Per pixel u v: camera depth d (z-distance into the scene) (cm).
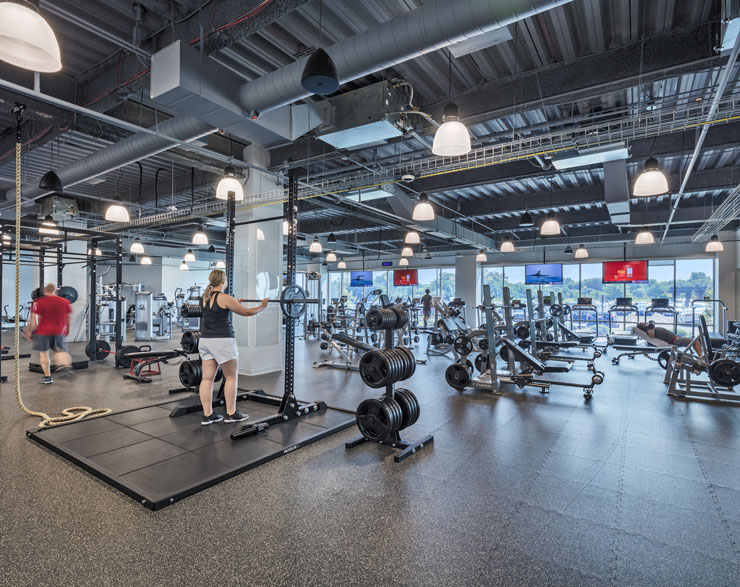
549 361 778
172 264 1673
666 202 867
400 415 319
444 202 880
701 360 514
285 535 204
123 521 216
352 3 315
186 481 254
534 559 187
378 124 397
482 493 251
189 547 193
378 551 192
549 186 769
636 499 245
